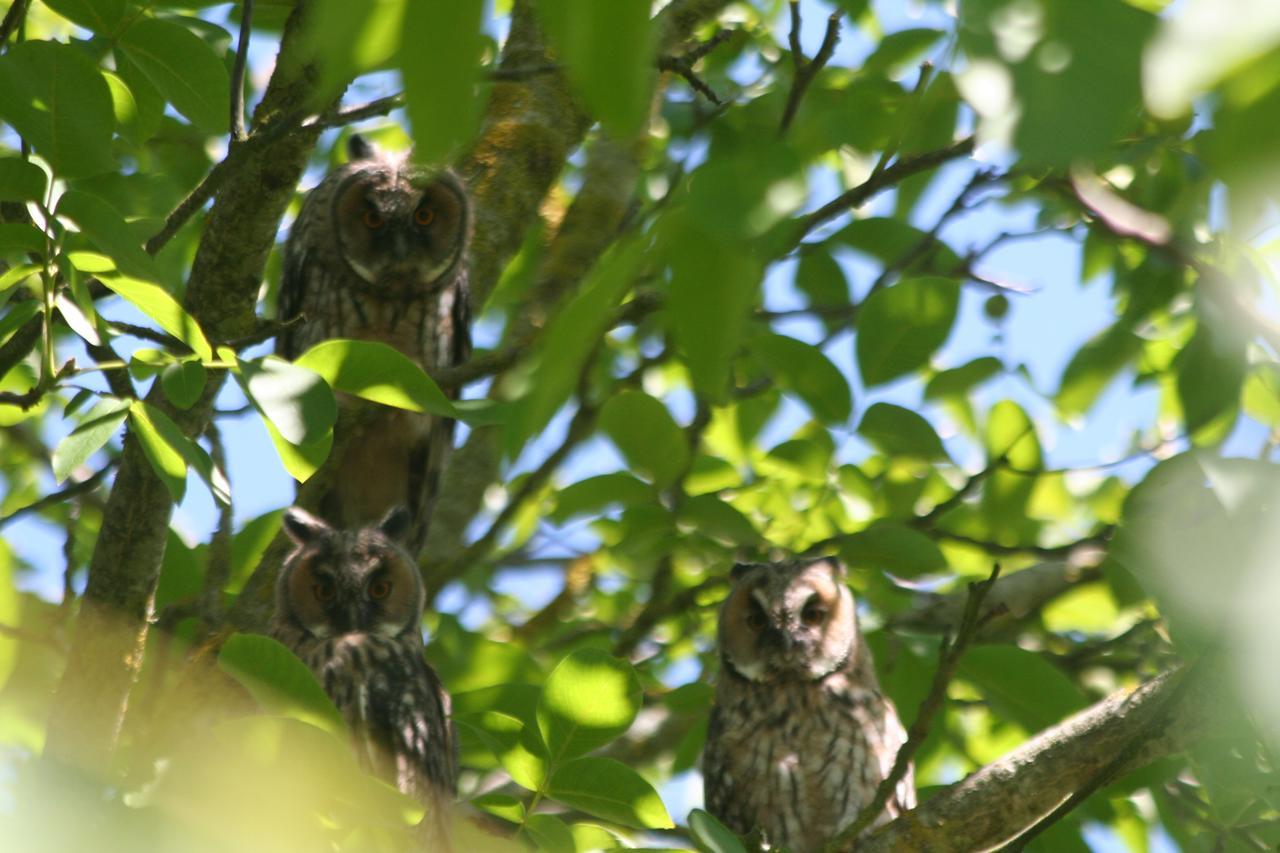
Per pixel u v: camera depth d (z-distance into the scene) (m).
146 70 7.46
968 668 8.95
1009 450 11.71
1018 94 2.04
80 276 6.32
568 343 2.62
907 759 7.43
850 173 8.14
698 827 6.22
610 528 11.88
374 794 4.91
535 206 12.28
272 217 8.27
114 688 8.04
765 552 12.22
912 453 8.99
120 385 7.96
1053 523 12.95
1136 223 4.59
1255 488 3.05
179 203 7.81
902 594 11.99
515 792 10.15
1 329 6.73
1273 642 2.29
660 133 13.25
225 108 7.57
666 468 9.48
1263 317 4.45
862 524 12.07
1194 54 1.78
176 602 9.70
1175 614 3.07
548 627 14.02
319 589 11.38
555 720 6.49
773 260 2.79
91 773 2.93
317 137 8.07
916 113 3.91
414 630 11.52
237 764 3.18
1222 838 8.62
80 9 7.26
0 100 5.88
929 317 8.75
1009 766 7.19
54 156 5.99
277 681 5.45
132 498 8.20
